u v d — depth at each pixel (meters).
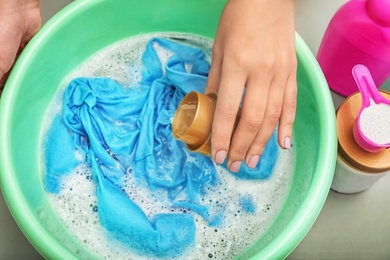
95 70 0.74
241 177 0.66
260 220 0.63
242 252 0.61
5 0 0.61
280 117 0.56
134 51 0.76
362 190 0.70
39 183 0.65
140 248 0.60
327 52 0.70
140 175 0.65
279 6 0.54
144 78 0.73
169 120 0.68
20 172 0.60
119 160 0.66
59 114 0.70
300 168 0.64
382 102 0.60
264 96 0.52
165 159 0.66
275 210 0.64
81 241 0.61
